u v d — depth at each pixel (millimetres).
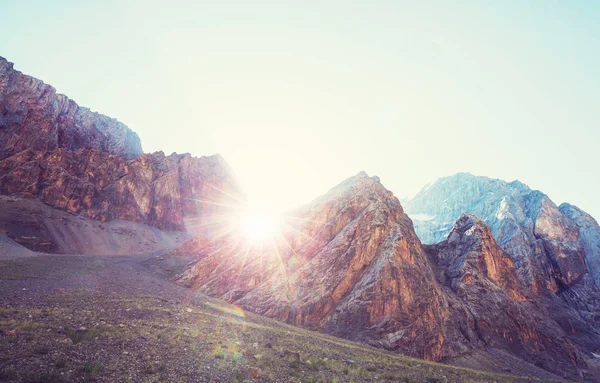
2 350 17375
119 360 18938
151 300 41812
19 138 148000
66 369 16297
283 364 24016
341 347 37469
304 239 76812
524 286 78312
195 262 84625
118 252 123625
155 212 168125
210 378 18719
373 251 64938
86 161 157250
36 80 173250
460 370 36906
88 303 34000
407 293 56125
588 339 86375
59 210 126625
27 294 34719
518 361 54688
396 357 38500
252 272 70062
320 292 58531
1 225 101000
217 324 35094
